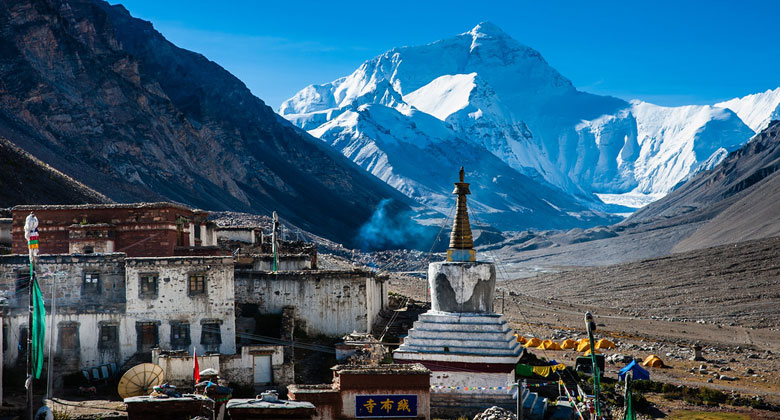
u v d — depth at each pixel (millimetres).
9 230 62781
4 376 43250
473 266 42688
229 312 46969
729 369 67688
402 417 32875
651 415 48219
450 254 44281
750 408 51469
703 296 135125
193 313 46656
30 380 29188
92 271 46938
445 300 42969
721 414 49125
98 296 46844
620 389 52312
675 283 149125
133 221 55875
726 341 90688
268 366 43969
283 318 52156
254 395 43125
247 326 52062
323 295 53688
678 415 48469
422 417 32969
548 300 126375
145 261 46656
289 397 33219
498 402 41094
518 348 43219
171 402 28359
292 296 53688
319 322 53406
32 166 123625
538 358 60969
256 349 43875
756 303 125938
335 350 49969
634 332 93438
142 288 46562
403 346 42750
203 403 28969
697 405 51719
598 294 147875
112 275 47094
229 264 47312
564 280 169500
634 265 172875
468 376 41625
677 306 127688
